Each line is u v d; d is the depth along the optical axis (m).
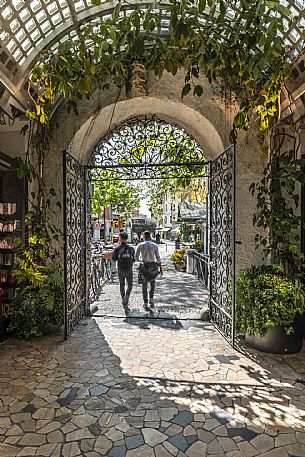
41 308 3.98
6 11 2.95
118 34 2.92
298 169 3.99
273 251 4.19
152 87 4.37
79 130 4.51
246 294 3.69
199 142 5.01
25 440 2.09
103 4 3.37
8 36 3.10
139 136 5.08
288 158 3.73
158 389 2.76
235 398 2.61
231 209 3.94
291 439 2.11
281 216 3.82
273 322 3.42
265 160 4.35
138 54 2.95
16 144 4.50
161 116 4.98
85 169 5.03
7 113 3.77
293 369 3.14
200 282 8.70
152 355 3.48
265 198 4.27
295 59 3.24
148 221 27.88
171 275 10.14
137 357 3.43
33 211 4.45
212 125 4.38
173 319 4.84
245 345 3.76
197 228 13.01
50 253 4.55
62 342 3.86
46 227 4.54
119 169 5.18
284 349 3.48
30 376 2.99
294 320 3.49
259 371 3.09
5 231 4.36
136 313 5.21
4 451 1.99
